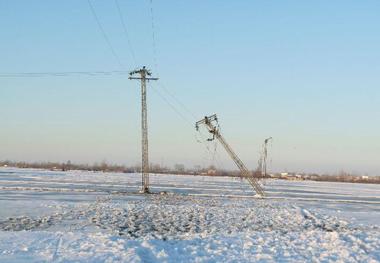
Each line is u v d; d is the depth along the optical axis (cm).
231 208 3962
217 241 2067
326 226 3047
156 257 1609
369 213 3991
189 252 1761
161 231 2527
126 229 2550
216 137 5638
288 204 4641
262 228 2827
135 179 9356
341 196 6694
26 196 4369
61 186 6066
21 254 1547
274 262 1628
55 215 3016
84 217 2980
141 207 3709
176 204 4128
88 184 6756
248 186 8444
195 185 7931
